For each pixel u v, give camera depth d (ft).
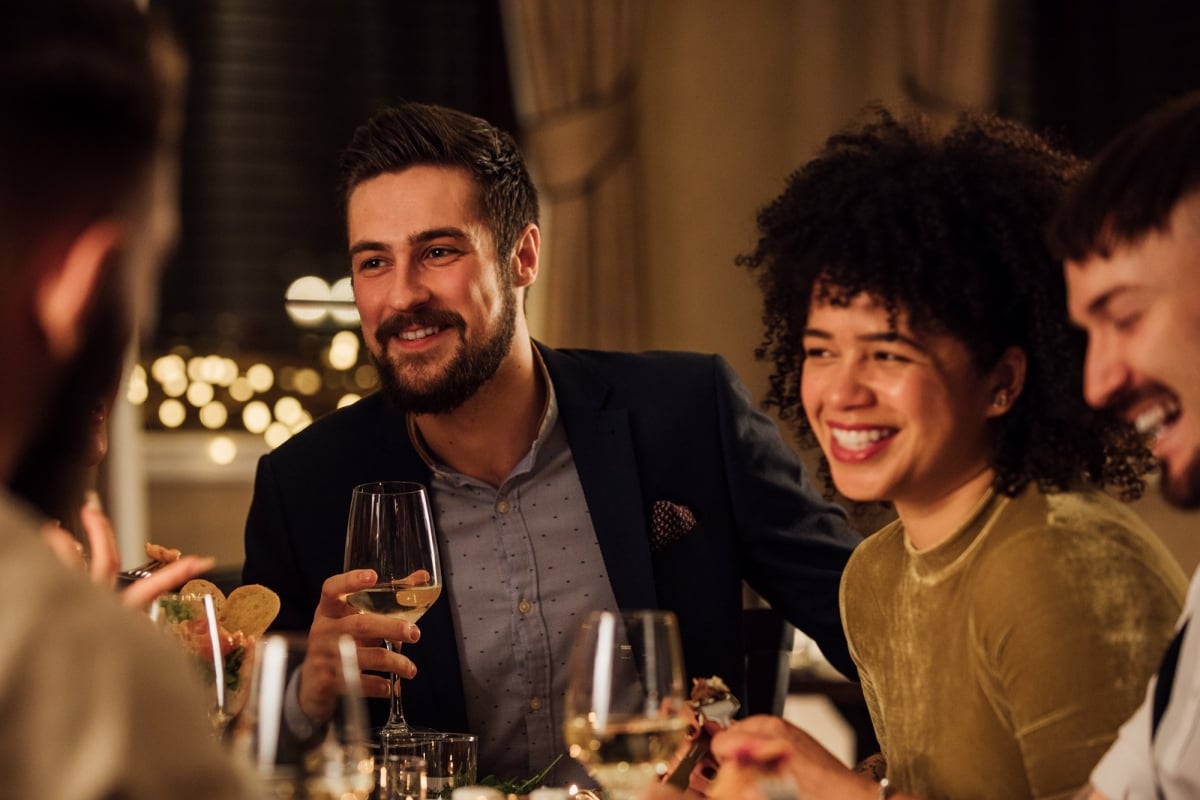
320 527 7.63
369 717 7.27
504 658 7.40
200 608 4.34
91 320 2.60
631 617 4.27
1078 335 4.40
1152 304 3.77
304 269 19.10
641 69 18.11
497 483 7.62
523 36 17.90
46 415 2.62
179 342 18.66
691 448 7.85
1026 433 4.48
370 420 7.87
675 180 18.06
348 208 7.37
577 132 17.76
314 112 19.10
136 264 2.66
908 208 4.47
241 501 18.17
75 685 2.20
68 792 2.14
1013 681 4.25
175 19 18.57
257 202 18.93
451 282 7.14
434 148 7.19
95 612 2.28
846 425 4.53
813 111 18.34
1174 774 3.76
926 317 4.38
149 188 2.65
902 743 4.81
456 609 7.45
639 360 8.17
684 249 18.02
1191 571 18.45
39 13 2.49
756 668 8.14
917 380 4.42
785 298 4.95
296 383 18.92
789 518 7.85
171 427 18.39
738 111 18.11
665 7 18.08
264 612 5.79
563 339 17.71
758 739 4.56
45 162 2.47
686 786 4.87
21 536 2.32
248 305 18.90
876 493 4.54
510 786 5.90
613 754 4.21
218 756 2.34
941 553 4.58
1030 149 4.77
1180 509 3.88
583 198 17.80
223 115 18.80
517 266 7.56
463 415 7.42
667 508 7.73
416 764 5.33
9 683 2.17
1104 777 3.94
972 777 4.48
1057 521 4.34
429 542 6.02
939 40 18.63
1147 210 3.73
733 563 7.82
